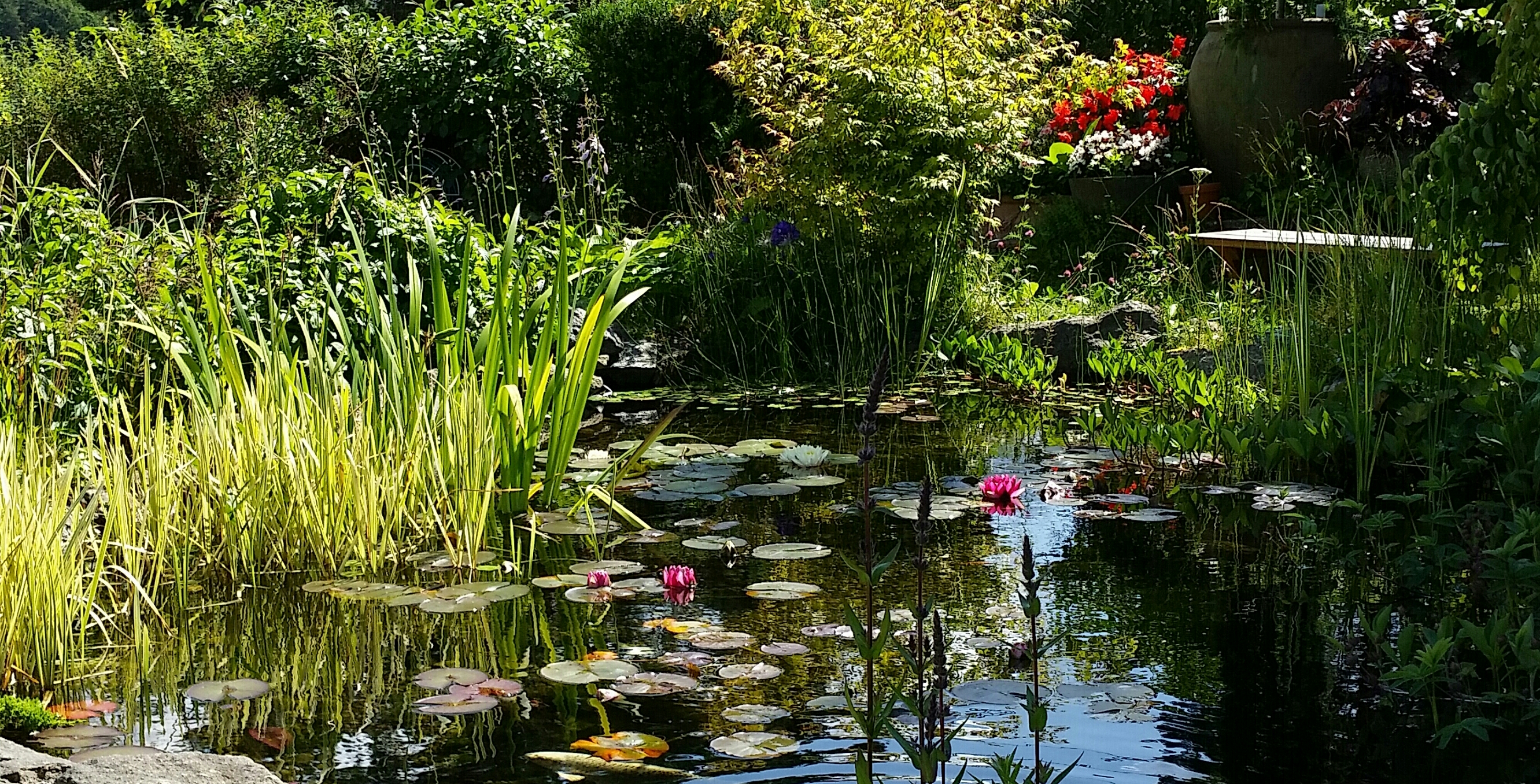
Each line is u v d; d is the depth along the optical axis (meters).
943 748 1.90
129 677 2.92
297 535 3.77
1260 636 3.10
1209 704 2.70
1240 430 5.06
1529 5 4.53
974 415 6.08
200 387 4.70
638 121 11.61
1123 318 7.01
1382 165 8.82
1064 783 2.33
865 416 1.88
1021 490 4.50
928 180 7.09
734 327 7.34
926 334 7.14
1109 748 2.48
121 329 4.75
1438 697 2.74
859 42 7.58
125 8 17.03
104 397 4.15
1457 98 9.10
